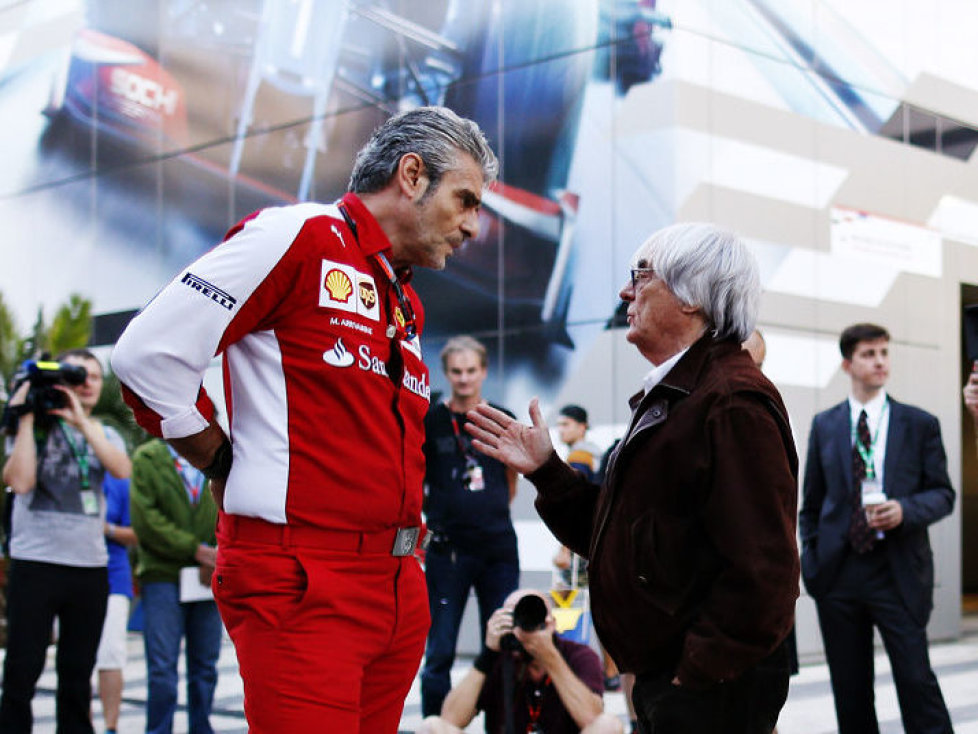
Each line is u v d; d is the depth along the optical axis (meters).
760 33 9.77
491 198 10.14
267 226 2.32
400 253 2.54
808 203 9.98
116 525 6.17
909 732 4.72
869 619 4.86
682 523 2.35
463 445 5.59
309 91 11.59
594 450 8.39
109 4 13.76
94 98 13.88
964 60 11.54
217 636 5.73
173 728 5.85
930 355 10.88
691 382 2.39
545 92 9.91
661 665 2.39
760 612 2.22
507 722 3.92
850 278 10.24
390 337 2.47
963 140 11.41
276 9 11.94
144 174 13.29
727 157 9.45
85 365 5.50
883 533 4.79
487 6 10.27
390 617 2.45
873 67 10.63
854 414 4.99
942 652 9.80
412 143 2.48
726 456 2.29
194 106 12.73
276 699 2.27
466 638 9.60
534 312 9.83
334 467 2.34
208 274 2.27
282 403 2.33
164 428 2.29
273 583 2.30
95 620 5.09
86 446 5.11
